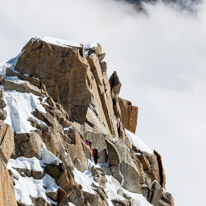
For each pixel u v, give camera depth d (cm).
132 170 16238
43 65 16538
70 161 13975
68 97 16312
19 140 13138
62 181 12762
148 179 16962
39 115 14400
